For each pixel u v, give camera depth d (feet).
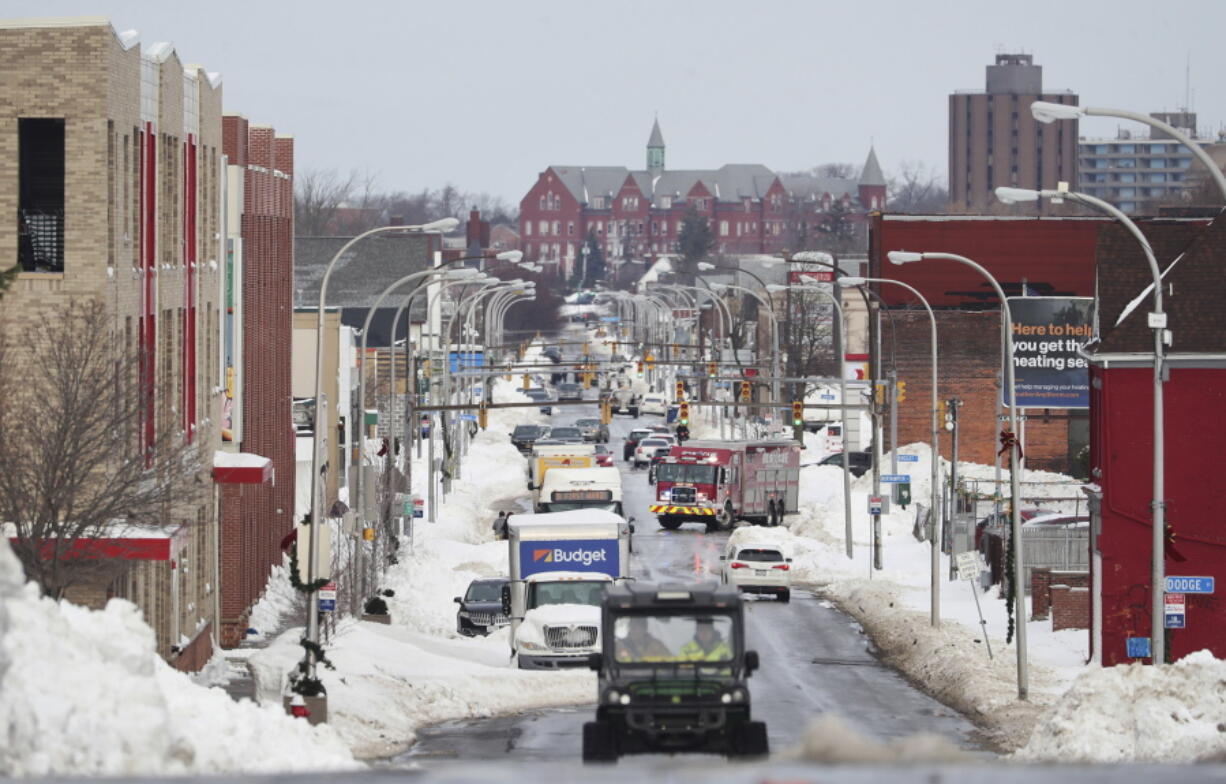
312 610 328.29
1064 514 627.05
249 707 211.41
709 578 575.79
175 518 322.75
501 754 285.23
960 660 397.19
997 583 539.70
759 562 551.59
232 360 462.19
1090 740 260.62
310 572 331.98
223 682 387.96
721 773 113.39
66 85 310.65
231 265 462.60
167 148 385.70
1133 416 401.29
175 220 388.37
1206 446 397.39
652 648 239.71
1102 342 400.67
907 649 437.99
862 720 333.83
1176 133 273.54
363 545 501.56
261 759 195.62
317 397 353.51
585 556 417.90
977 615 495.82
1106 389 401.90
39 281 309.83
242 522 461.78
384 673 354.95
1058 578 479.00
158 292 367.25
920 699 366.84
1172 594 315.58
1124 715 264.31
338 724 305.32
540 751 288.92
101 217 310.65
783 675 404.16
